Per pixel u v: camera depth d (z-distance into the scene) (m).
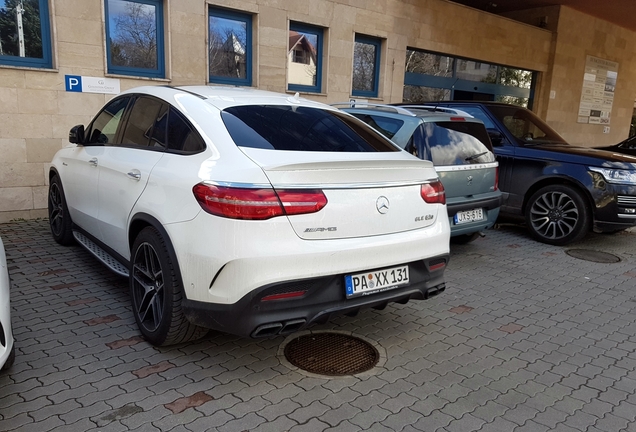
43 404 2.74
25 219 7.02
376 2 10.53
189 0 7.88
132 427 2.57
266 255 2.73
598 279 5.52
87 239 4.96
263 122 3.38
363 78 11.04
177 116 3.52
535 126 7.80
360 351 3.59
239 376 3.14
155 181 3.31
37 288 4.46
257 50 8.93
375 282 3.12
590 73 16.88
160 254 3.17
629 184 6.33
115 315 3.96
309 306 2.90
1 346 2.58
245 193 2.75
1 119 6.63
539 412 2.89
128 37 7.57
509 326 4.15
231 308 2.79
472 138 5.73
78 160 4.79
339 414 2.78
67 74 6.96
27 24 6.71
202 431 2.57
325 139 3.48
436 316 4.30
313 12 9.55
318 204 2.87
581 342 3.89
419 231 3.37
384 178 3.20
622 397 3.10
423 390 3.08
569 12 15.36
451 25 12.16
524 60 14.49
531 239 7.27
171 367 3.21
